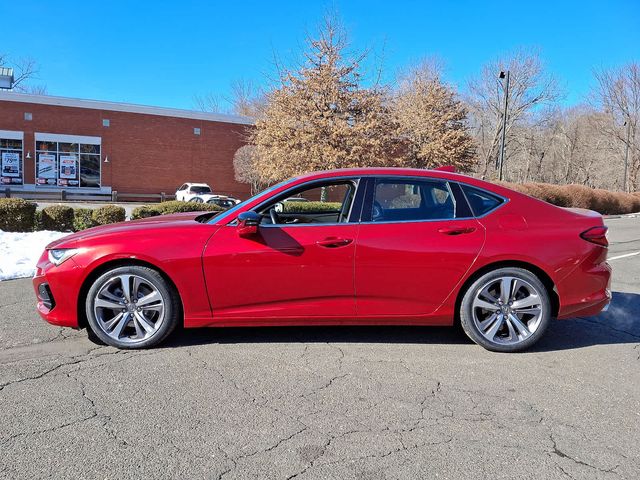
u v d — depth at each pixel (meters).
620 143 50.03
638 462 2.61
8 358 3.91
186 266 3.95
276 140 21.11
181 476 2.42
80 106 32.19
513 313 4.15
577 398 3.36
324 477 2.44
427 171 4.34
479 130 49.94
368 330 4.73
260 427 2.90
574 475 2.48
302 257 3.99
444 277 4.07
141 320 4.07
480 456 2.64
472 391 3.44
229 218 4.13
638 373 3.81
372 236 4.04
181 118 34.66
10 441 2.71
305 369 3.76
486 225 4.13
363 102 20.88
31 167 31.52
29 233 10.59
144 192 34.12
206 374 3.64
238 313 4.06
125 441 2.73
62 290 4.02
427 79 32.16
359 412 3.11
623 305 5.94
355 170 4.33
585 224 4.23
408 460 2.59
